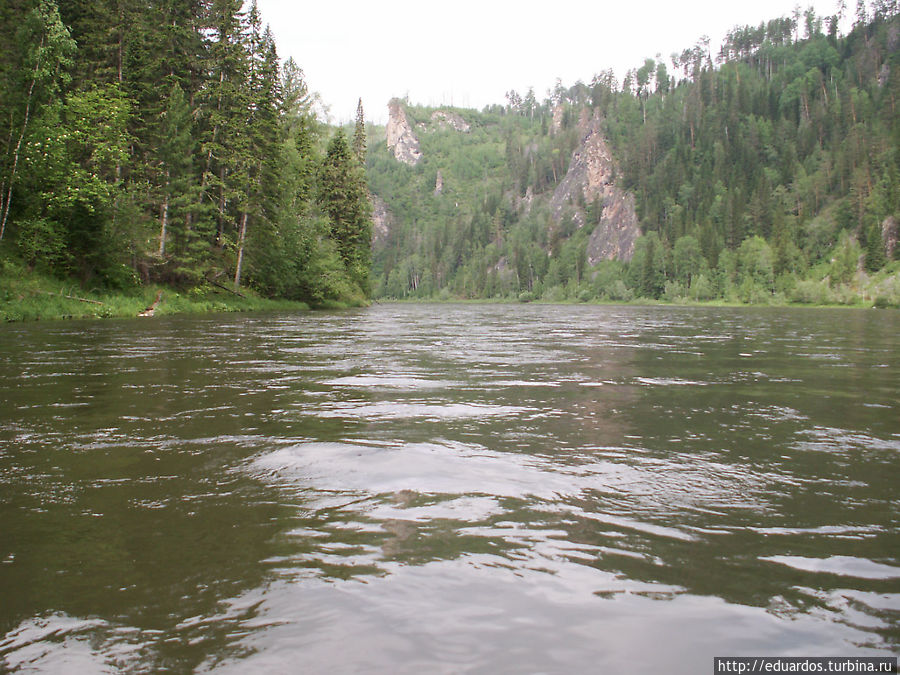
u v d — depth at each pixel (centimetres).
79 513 262
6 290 1964
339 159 4978
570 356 1019
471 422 459
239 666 153
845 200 12356
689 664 155
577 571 208
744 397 592
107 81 2936
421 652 159
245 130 3297
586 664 154
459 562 214
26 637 167
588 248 17588
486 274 17750
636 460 353
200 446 380
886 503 280
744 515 264
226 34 3259
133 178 2950
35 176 2273
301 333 1543
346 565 211
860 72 17550
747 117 17512
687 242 12900
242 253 3425
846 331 2145
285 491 292
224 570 207
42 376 696
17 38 2191
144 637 167
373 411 501
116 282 2586
